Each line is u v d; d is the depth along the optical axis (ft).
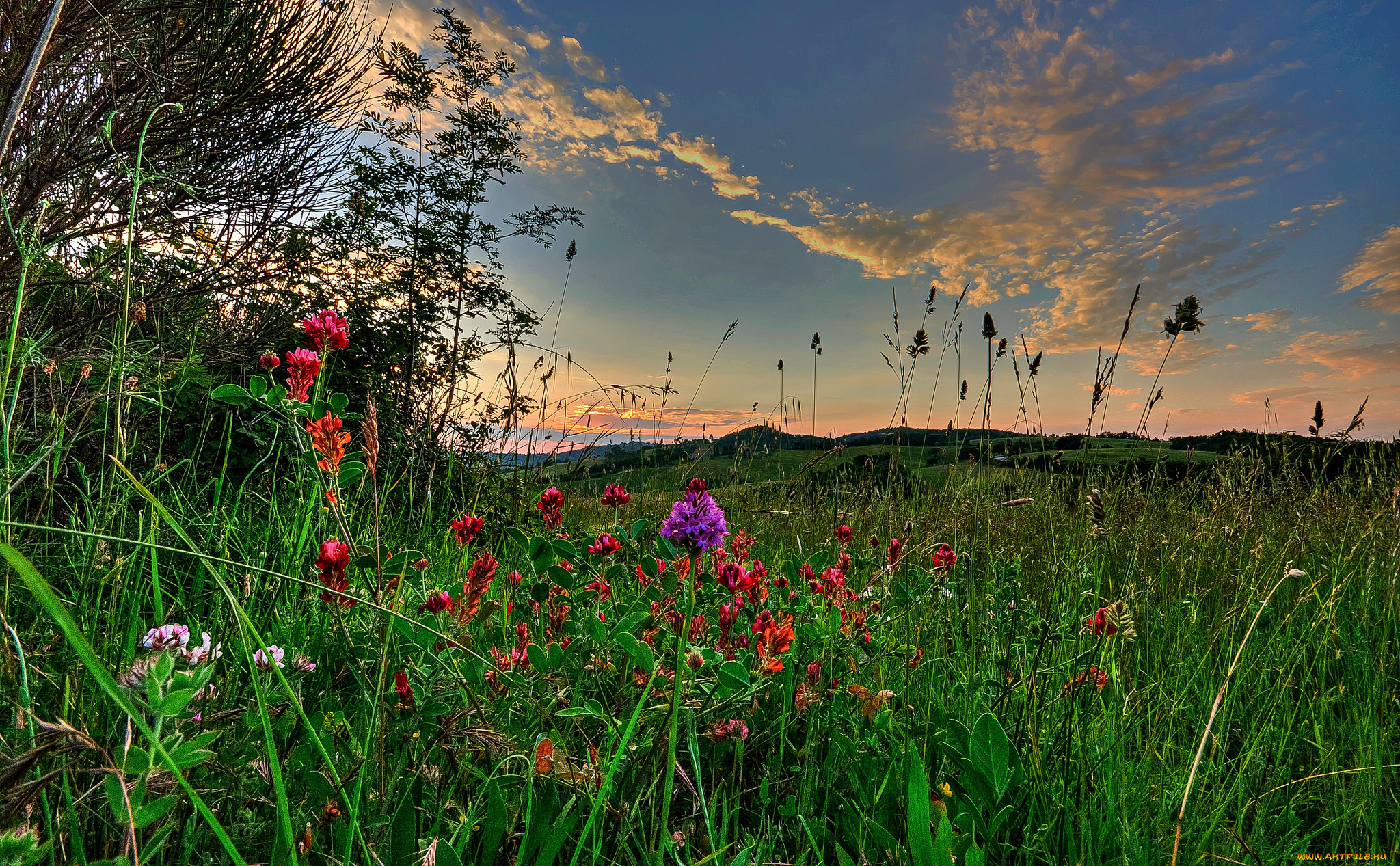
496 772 3.90
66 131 12.70
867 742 5.31
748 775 5.39
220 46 14.84
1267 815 5.24
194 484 8.14
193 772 3.41
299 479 6.64
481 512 13.50
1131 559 8.78
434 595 4.85
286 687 2.87
